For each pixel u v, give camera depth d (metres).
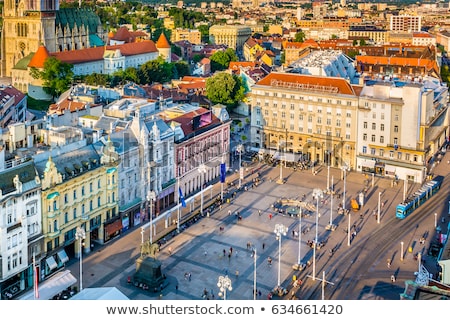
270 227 192.62
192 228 190.62
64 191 160.88
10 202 143.00
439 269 163.88
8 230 142.00
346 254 174.12
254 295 143.00
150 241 167.75
